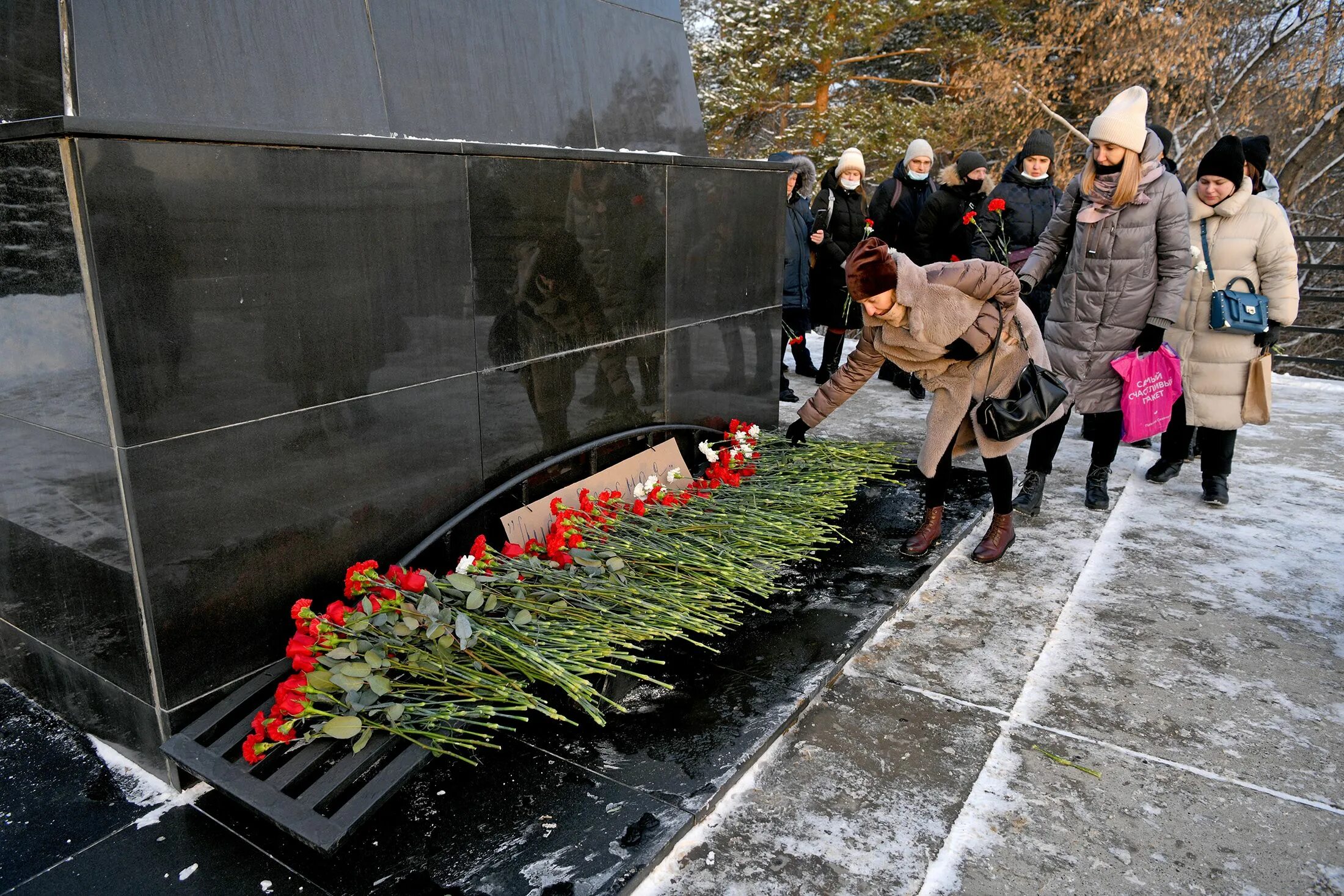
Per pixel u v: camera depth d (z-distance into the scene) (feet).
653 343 11.97
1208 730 8.10
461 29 9.44
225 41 7.30
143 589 6.70
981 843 6.64
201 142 6.55
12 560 7.76
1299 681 8.94
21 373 6.85
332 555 8.10
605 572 9.23
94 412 6.43
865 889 6.18
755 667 8.75
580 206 10.30
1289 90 44.21
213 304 6.81
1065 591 10.90
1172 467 14.98
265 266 7.13
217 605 7.22
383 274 8.11
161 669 6.88
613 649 8.47
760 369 14.80
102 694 7.47
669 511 10.79
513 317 9.64
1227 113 47.37
